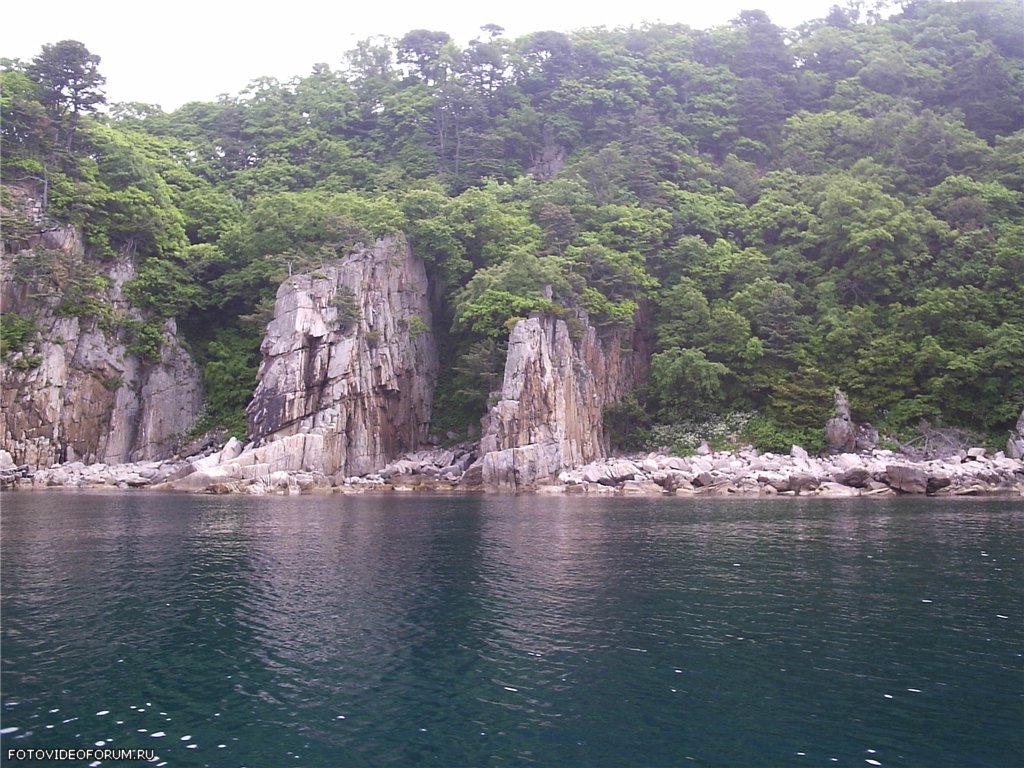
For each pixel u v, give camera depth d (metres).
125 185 93.94
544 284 82.25
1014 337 75.75
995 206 93.31
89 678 16.67
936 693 15.91
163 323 90.38
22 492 65.94
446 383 92.19
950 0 145.12
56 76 91.88
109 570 27.98
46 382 80.19
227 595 23.97
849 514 48.56
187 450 86.38
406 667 17.38
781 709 15.10
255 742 13.63
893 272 86.38
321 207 91.88
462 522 43.56
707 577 27.19
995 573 28.03
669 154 111.69
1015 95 118.00
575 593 24.56
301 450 74.44
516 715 14.78
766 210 99.94
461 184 112.62
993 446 75.06
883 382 80.38
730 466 73.81
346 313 79.88
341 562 29.92
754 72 133.38
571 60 131.88
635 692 15.92
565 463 76.19
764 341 83.06
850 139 115.44
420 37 139.62
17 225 83.00
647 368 91.00
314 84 135.12
